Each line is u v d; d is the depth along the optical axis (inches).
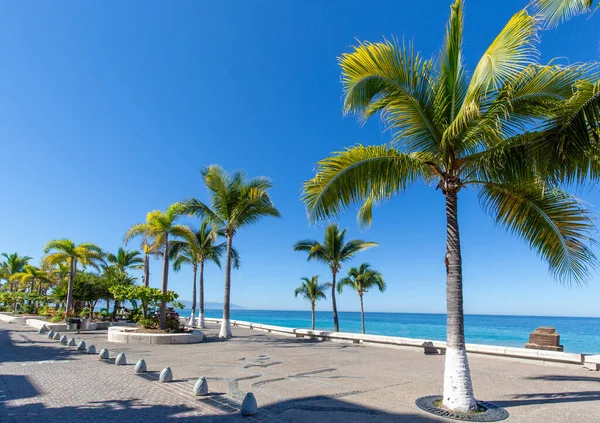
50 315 1230.3
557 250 285.4
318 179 268.5
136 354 511.8
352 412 241.9
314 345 643.5
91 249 1076.5
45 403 254.1
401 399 275.6
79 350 535.5
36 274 1475.1
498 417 230.4
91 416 225.6
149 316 784.3
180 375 360.8
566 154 201.5
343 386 320.2
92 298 1080.8
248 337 801.6
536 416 232.4
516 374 380.2
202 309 1123.9
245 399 235.3
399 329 2320.4
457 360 249.6
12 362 428.8
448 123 269.3
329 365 430.6
